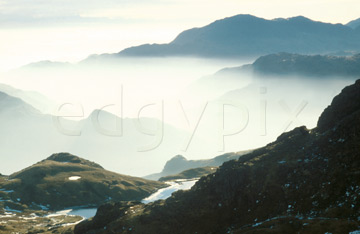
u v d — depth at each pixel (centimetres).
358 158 18975
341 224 15862
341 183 18425
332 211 17175
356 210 16562
